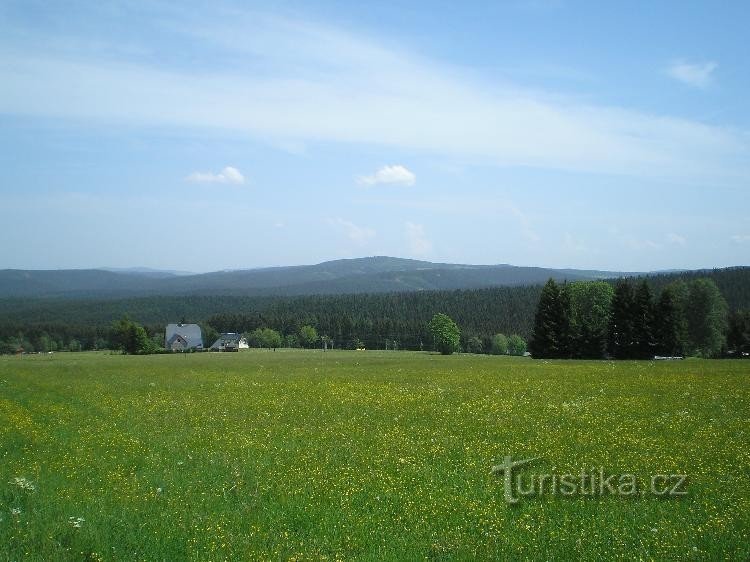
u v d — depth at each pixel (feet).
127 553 36.60
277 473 54.49
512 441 67.36
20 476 53.26
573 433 71.10
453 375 165.37
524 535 38.17
